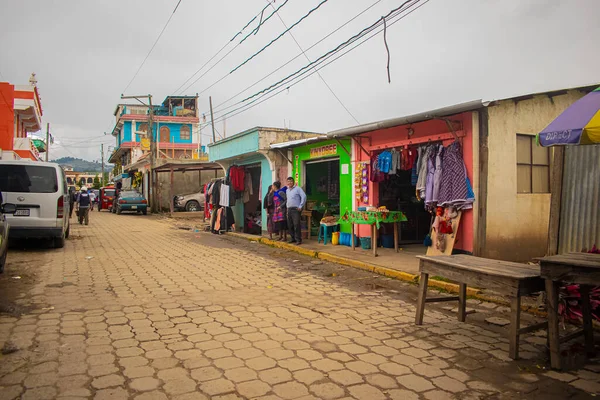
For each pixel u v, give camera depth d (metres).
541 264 3.85
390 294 6.61
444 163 8.02
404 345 4.34
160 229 17.48
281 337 4.53
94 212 31.12
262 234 14.51
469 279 4.34
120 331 4.66
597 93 4.32
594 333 4.71
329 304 5.96
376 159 9.92
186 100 53.22
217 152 17.42
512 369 3.77
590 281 3.53
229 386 3.36
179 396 3.19
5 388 3.27
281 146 12.98
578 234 5.51
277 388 3.34
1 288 6.54
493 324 5.07
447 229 7.96
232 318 5.20
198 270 8.42
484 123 7.57
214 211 16.31
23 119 25.00
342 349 4.20
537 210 8.26
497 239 7.75
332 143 11.85
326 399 3.17
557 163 5.62
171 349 4.14
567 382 3.52
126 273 8.00
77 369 3.65
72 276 7.60
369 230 10.58
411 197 11.34
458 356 4.05
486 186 7.59
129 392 3.24
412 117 7.95
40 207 9.92
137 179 37.47
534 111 8.16
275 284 7.23
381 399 3.19
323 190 13.80
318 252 10.14
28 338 4.39
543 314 5.39
